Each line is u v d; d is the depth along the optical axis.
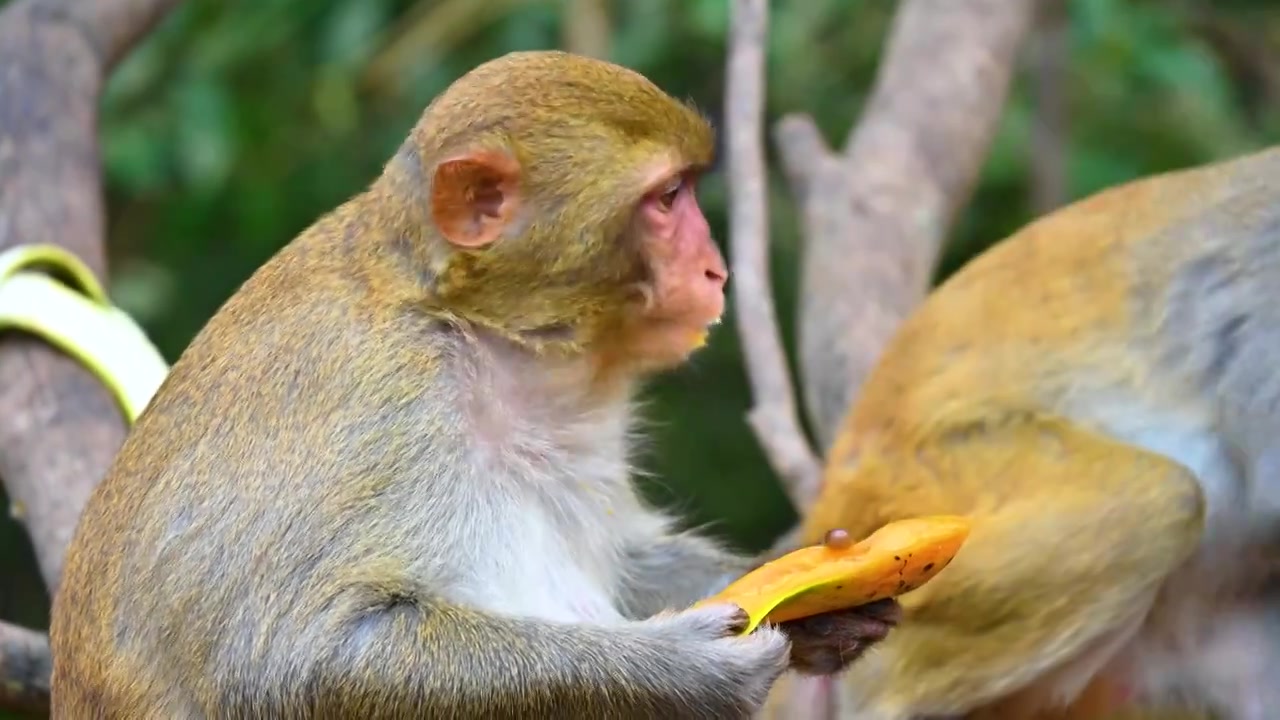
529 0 19.09
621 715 7.95
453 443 8.22
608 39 18.91
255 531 7.87
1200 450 10.51
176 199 20.08
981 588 9.80
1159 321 10.49
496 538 8.41
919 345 10.55
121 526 8.20
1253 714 10.96
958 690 9.89
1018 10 15.73
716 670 8.00
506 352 8.63
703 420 19.78
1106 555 9.76
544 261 8.48
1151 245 10.61
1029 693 10.13
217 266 20.39
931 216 13.74
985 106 14.93
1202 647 11.02
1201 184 10.81
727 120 14.16
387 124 19.67
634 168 8.48
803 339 12.95
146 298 19.11
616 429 9.13
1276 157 10.84
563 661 7.89
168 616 7.93
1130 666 10.85
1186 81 17.94
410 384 8.18
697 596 9.81
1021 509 9.84
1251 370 10.57
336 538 7.88
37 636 10.52
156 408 8.43
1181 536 9.73
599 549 9.18
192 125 18.00
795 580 8.28
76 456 11.21
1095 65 18.53
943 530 8.52
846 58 19.84
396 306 8.36
